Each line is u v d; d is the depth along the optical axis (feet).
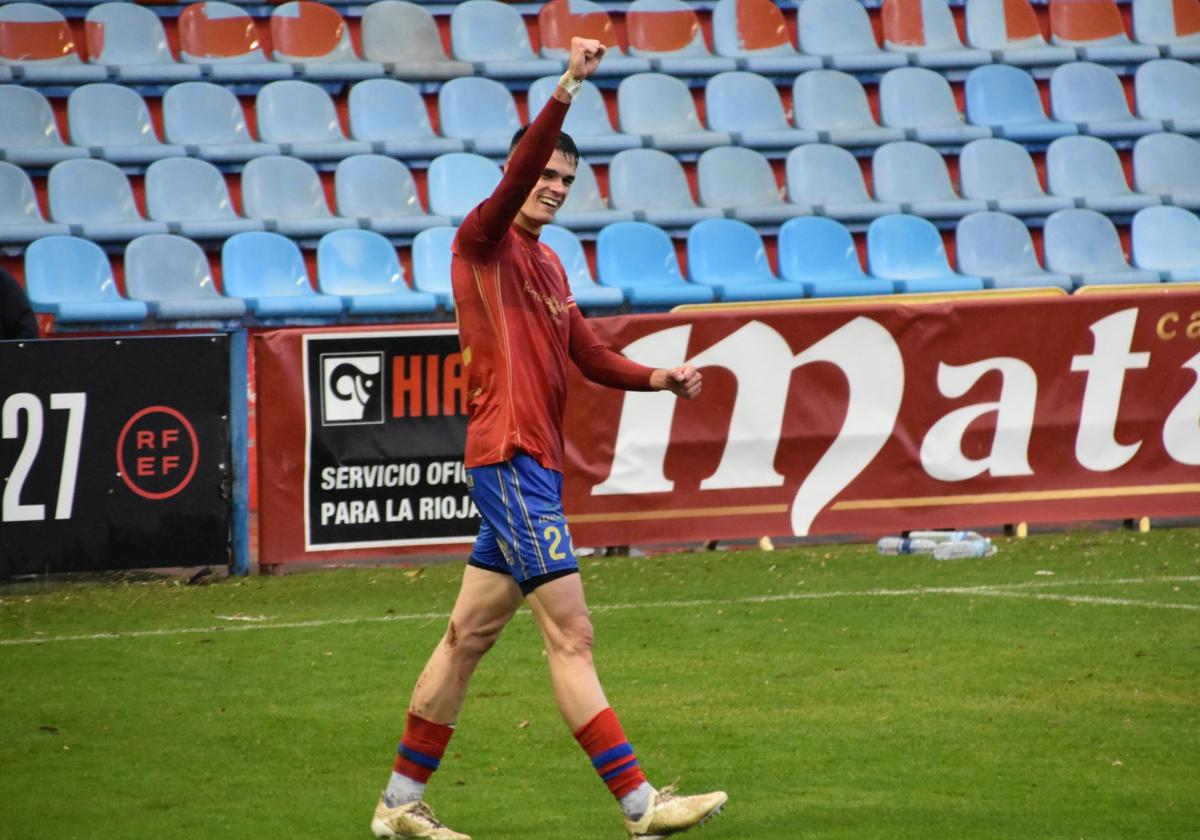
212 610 96.73
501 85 182.39
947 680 74.43
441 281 156.97
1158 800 54.90
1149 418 121.49
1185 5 207.41
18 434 104.01
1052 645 81.92
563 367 51.42
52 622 93.15
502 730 67.15
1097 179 183.32
